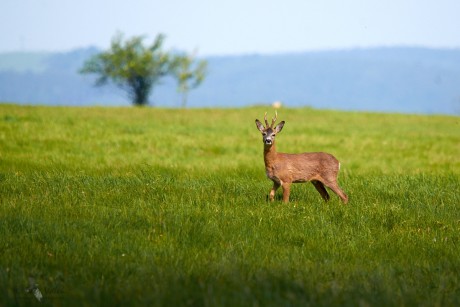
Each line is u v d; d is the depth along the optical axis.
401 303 25.41
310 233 39.19
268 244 36.38
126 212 41.91
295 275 29.64
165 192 49.94
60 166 70.12
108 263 31.14
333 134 131.25
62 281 28.52
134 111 164.62
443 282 29.19
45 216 39.91
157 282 27.94
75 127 116.19
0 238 34.50
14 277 28.27
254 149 104.38
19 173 59.59
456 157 100.50
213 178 60.84
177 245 35.47
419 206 47.88
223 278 28.53
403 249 36.12
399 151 106.94
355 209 45.38
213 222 40.19
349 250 35.81
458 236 39.69
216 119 152.88
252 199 48.84
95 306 24.41
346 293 26.42
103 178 56.16
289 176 50.06
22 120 121.44
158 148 98.69
